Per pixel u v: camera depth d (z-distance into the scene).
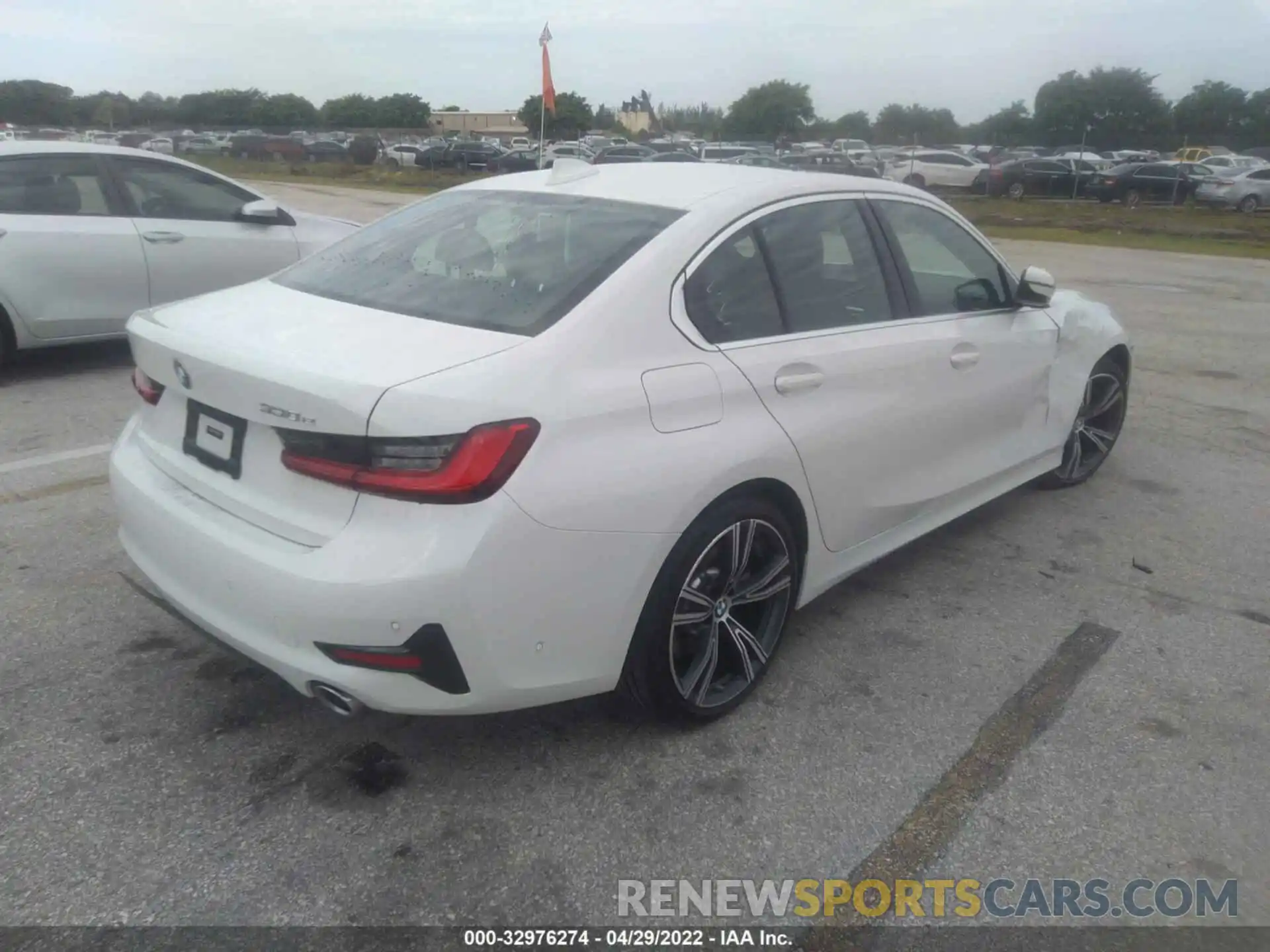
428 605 2.35
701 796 2.82
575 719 3.14
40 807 2.67
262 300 3.10
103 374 7.02
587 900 2.45
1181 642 3.79
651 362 2.77
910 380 3.63
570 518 2.50
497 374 2.47
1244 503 5.26
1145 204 31.98
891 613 3.94
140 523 2.88
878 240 3.70
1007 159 40.75
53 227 6.68
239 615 2.57
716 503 2.89
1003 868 2.61
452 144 43.25
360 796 2.77
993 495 4.46
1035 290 4.29
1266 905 2.52
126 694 3.19
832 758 3.01
